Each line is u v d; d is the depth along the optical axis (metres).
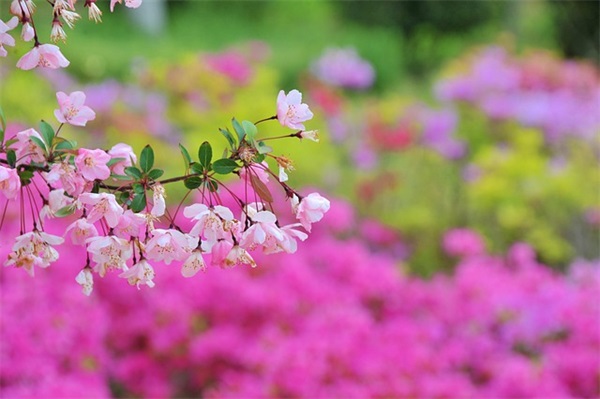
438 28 15.30
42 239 1.21
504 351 4.71
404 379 4.07
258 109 6.84
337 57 9.02
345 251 5.21
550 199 6.85
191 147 6.57
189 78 7.33
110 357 4.64
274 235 1.17
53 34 1.24
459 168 7.63
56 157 1.25
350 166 7.84
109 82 7.97
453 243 6.10
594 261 6.71
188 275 1.18
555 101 8.31
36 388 3.74
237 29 15.46
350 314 4.48
